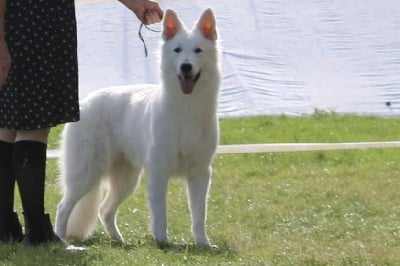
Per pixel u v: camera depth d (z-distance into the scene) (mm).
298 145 19125
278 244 10203
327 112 24750
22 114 8812
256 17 33031
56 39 8859
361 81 27797
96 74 27750
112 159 11562
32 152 9078
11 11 8719
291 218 12555
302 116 24250
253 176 16953
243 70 27969
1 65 8461
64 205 11359
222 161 18266
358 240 10383
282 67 28703
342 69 28750
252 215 12820
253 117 23859
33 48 8758
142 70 28078
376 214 12883
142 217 12828
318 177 16578
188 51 10703
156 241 10578
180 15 32656
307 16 33281
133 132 11227
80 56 29156
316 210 13242
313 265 8703
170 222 12391
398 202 13852
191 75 10492
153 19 9859
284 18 33062
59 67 8906
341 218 12508
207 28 10992
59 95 8938
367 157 18750
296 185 15711
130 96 11500
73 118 9070
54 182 15836
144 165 11133
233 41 30531
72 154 11336
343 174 16906
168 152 10734
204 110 10688
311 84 27422
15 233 9578
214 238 11062
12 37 8727
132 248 9859
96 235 11734
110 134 11477
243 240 10805
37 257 8555
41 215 9320
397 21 32812
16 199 13609
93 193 11477
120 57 29047
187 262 8812
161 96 10773
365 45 30719
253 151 18781
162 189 10820
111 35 30938
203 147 10797
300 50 30203
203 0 34625
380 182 15867
